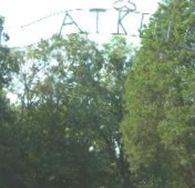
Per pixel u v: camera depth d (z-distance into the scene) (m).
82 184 59.34
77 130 61.09
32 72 62.25
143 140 47.94
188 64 47.12
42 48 63.31
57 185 58.16
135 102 48.56
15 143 53.94
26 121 59.06
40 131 58.66
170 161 47.09
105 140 63.75
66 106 61.84
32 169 56.53
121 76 65.38
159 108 47.09
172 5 45.78
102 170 60.75
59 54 63.72
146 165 49.78
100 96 64.00
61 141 59.28
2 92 55.03
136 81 48.88
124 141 50.47
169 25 38.25
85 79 64.12
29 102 61.47
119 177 63.78
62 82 63.00
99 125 62.69
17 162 54.22
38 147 57.25
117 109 64.25
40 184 57.09
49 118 60.19
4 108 53.28
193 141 44.88
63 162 58.12
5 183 53.88
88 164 59.34
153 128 47.38
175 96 46.31
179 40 45.00
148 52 47.97
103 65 65.62
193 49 42.16
